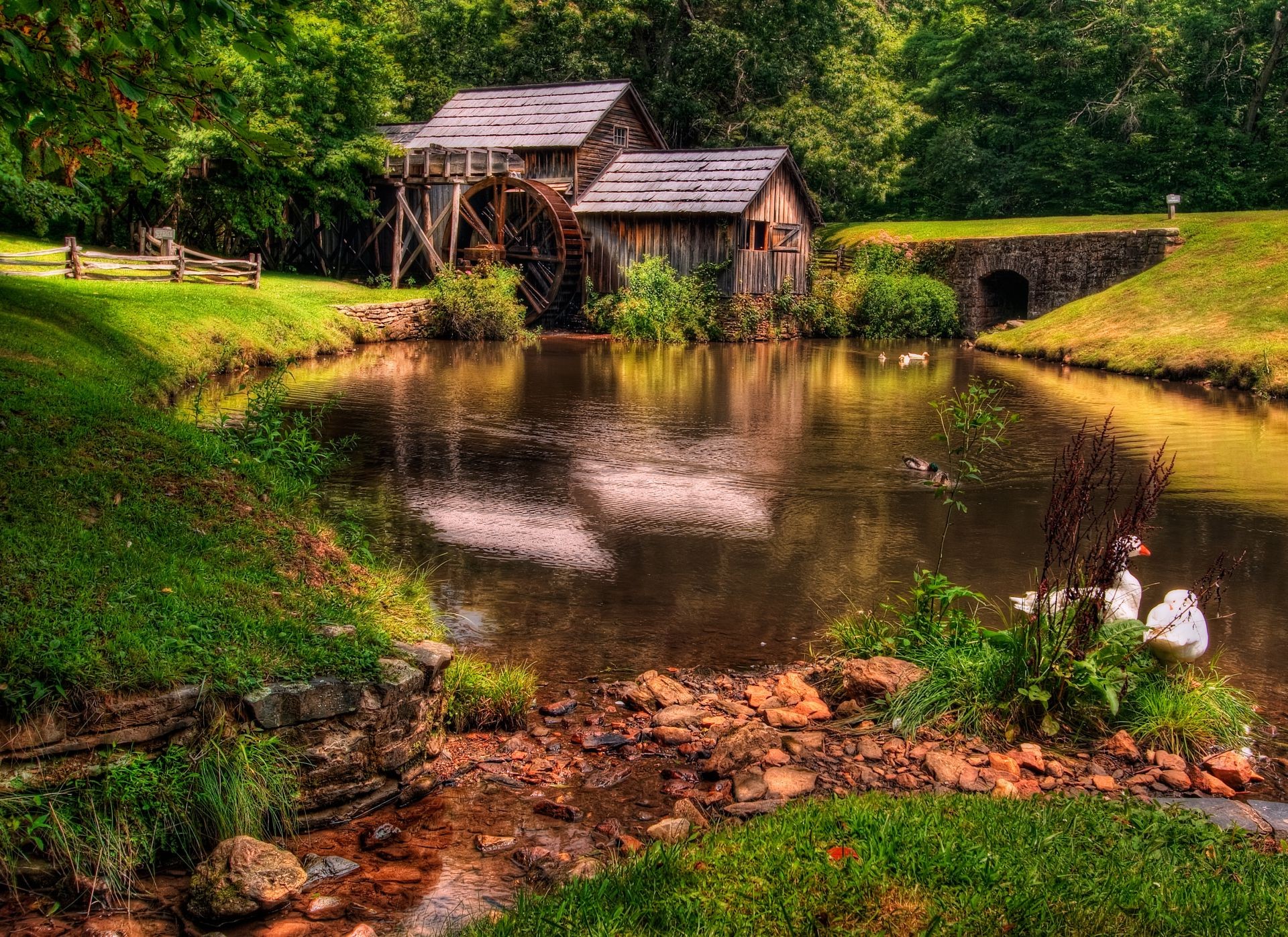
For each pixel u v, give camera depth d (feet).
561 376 74.02
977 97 165.89
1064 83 157.17
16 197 49.90
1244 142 146.10
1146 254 106.52
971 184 160.04
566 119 115.24
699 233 106.32
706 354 94.07
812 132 137.90
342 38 106.63
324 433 50.01
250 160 21.31
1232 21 147.02
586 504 38.09
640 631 25.96
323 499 37.55
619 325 104.53
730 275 106.32
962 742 19.36
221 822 15.40
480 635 25.39
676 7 141.08
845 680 21.50
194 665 16.22
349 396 61.31
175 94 20.22
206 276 84.17
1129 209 151.53
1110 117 155.12
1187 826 15.01
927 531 35.50
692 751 19.44
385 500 37.83
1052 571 31.09
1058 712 20.22
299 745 16.57
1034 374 82.53
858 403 64.34
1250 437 53.88
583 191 113.50
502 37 149.38
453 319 99.71
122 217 108.68
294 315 79.87
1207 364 77.30
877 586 29.71
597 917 12.50
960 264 125.90
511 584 29.25
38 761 14.73
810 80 145.89
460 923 13.67
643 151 115.24
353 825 16.75
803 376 78.28
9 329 45.73
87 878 14.35
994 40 162.09
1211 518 38.37
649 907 12.61
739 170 108.58
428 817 17.03
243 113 20.57
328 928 13.67
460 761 19.15
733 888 12.96
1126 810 15.58
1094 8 156.46
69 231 102.17
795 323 116.37
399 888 14.69
